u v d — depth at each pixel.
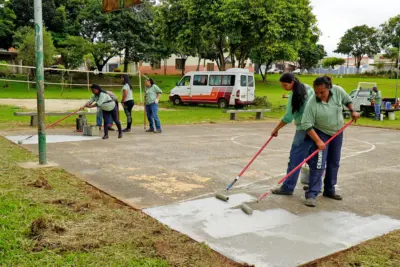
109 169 6.11
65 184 5.10
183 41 20.42
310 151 4.84
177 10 20.53
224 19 18.38
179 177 5.74
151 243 3.36
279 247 3.40
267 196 4.92
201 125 13.05
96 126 9.69
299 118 4.86
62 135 9.62
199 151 7.93
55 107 17.16
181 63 50.19
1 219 3.70
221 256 3.19
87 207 4.21
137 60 36.69
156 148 8.12
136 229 3.67
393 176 6.23
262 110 15.71
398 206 4.70
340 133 4.77
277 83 47.22
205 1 19.12
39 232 3.46
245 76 19.31
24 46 28.66
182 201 4.60
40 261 2.97
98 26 34.56
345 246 3.47
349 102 4.75
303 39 21.36
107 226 3.70
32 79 31.48
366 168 6.80
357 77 57.03
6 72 31.00
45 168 5.93
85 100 21.92
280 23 18.98
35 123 11.02
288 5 19.23
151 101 10.48
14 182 5.04
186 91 20.38
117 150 7.76
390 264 3.16
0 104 17.47
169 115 15.89
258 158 7.37
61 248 3.19
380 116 16.84
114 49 34.72
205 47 22.61
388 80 47.69
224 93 19.25
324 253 3.30
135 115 15.12
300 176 5.76
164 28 21.23
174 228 3.75
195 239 3.51
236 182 5.55
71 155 7.11
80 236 3.45
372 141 10.41
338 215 4.30
